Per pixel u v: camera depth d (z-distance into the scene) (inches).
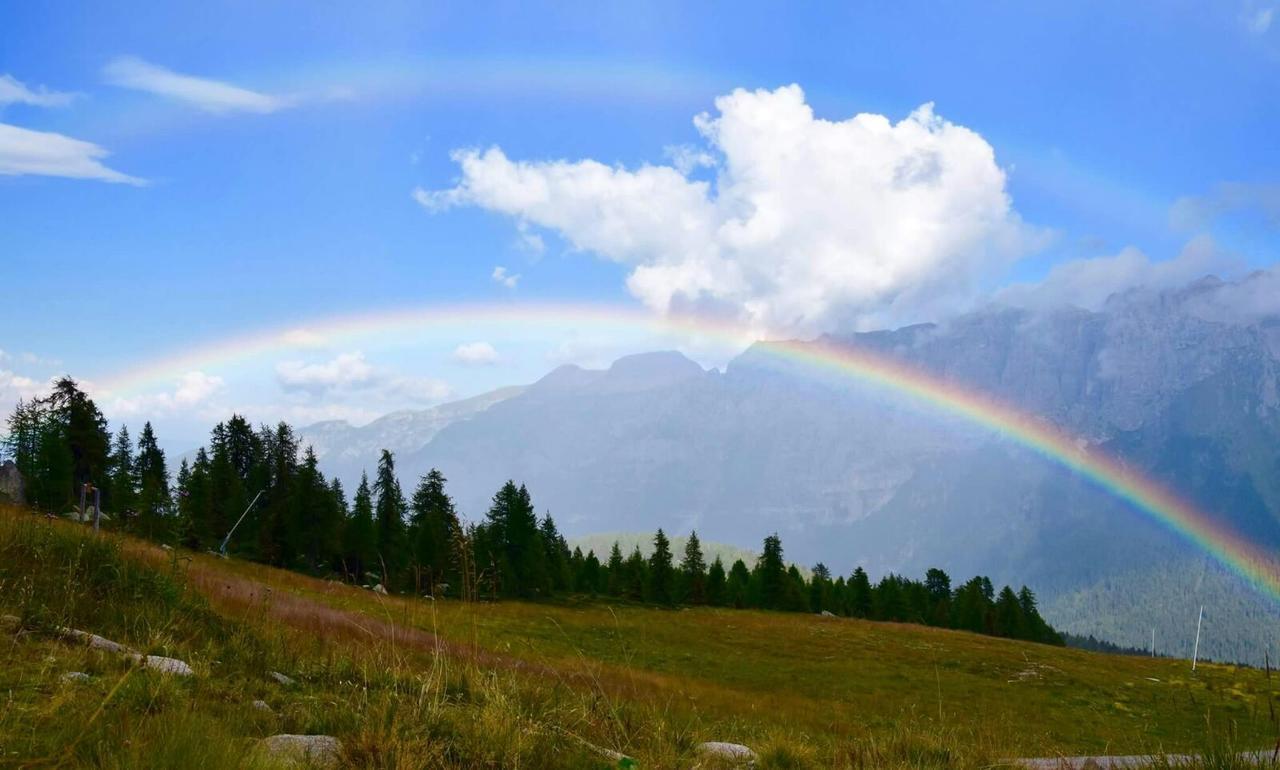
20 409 1980.8
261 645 389.1
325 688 325.7
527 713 287.7
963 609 3949.3
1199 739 263.1
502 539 2876.5
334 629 539.8
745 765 328.2
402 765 208.2
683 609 3245.6
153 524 494.0
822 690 1439.5
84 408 2129.7
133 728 192.4
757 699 1012.5
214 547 2145.7
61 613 338.0
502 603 2245.3
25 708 204.5
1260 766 229.3
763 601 3651.6
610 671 703.7
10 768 166.9
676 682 1032.8
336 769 205.9
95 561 414.0
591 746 273.6
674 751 309.9
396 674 324.5
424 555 2442.2
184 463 2191.2
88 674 265.9
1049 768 358.0
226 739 194.2
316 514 2556.6
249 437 3073.3
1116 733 754.2
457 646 366.6
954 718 988.6
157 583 417.7
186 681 281.7
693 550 3693.4
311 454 2630.4
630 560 3614.7
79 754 180.7
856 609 3939.5
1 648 274.8
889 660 1913.1
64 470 1822.1
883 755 364.5
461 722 257.6
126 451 2450.8
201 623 403.9
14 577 366.0
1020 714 1120.8
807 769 339.3
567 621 1910.7
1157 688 1465.3
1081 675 1694.1
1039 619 4207.7
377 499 2768.2
